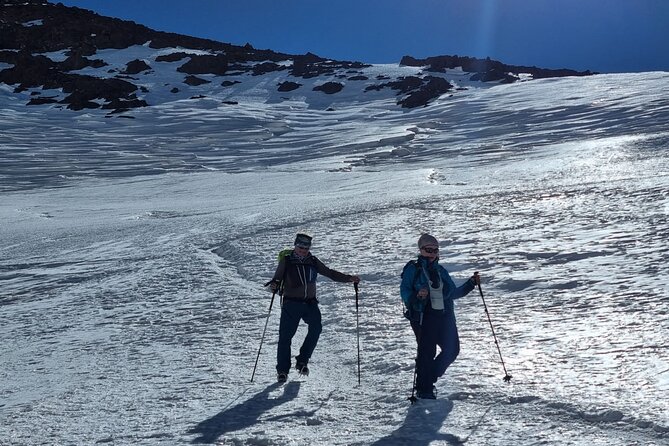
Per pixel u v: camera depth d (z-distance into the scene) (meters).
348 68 139.25
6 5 165.50
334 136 78.56
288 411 5.71
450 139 67.00
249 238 19.84
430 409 5.39
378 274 13.02
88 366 8.49
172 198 41.62
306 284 7.14
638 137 46.94
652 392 5.27
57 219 33.44
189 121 94.12
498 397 5.54
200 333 10.02
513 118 74.88
